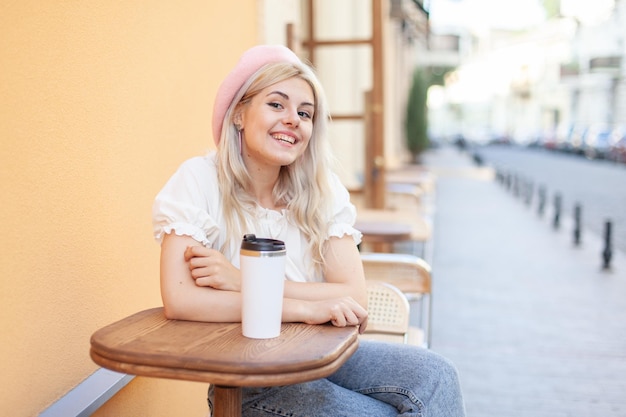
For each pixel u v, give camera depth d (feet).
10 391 5.61
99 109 7.12
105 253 7.30
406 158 89.51
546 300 21.86
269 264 5.10
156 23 8.60
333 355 4.81
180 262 5.79
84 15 6.76
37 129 5.96
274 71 6.29
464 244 32.96
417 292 10.55
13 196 5.62
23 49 5.72
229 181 6.40
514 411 12.60
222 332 5.28
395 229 14.93
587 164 109.09
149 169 8.48
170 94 9.14
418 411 6.18
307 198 6.66
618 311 20.48
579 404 13.01
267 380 4.51
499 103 248.11
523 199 55.21
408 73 97.40
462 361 15.64
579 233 33.17
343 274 6.61
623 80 136.46
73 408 6.17
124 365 4.67
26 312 5.83
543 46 190.29
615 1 136.15
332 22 25.96
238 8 12.71
